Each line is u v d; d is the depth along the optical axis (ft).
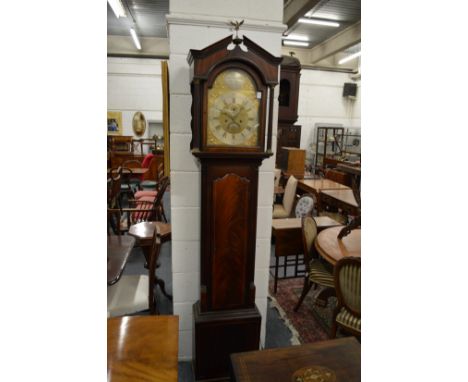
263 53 4.81
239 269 5.67
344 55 30.60
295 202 13.42
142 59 26.96
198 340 5.68
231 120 4.99
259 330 5.83
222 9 5.38
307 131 30.68
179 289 6.33
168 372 3.19
